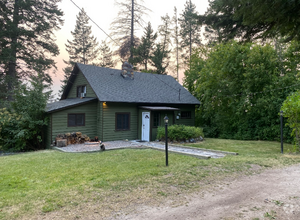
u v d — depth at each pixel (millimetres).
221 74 17656
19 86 13203
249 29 5008
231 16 4734
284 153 9672
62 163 7672
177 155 9023
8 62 20922
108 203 4039
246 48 16297
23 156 9320
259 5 3674
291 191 4703
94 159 8289
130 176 5727
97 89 14141
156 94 17047
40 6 22516
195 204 4035
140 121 15328
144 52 28781
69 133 12812
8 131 13070
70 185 5121
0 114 12883
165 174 5922
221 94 17875
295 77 14453
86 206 3906
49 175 6094
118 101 13781
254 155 9195
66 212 3676
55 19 23844
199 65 24547
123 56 29688
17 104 12984
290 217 3494
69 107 13398
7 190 4867
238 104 16578
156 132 15242
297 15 3760
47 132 13453
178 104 17922
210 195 4488
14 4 20719
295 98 9758
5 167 7168
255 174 6082
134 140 14844
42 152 10539
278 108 14117
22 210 3754
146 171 6238
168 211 3730
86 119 14211
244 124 16922
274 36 4973
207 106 19641
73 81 17797
